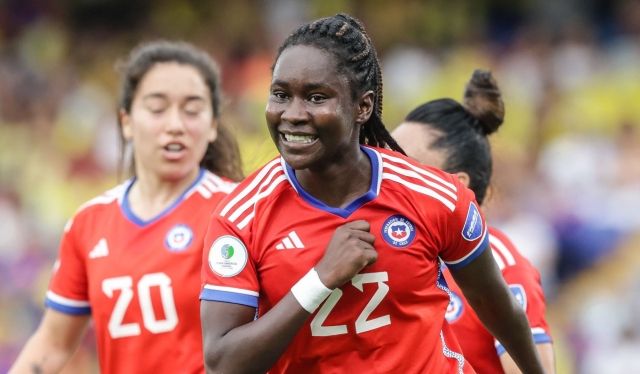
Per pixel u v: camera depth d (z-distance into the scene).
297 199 8.93
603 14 44.94
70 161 39.72
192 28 46.81
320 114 8.33
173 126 13.02
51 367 13.35
